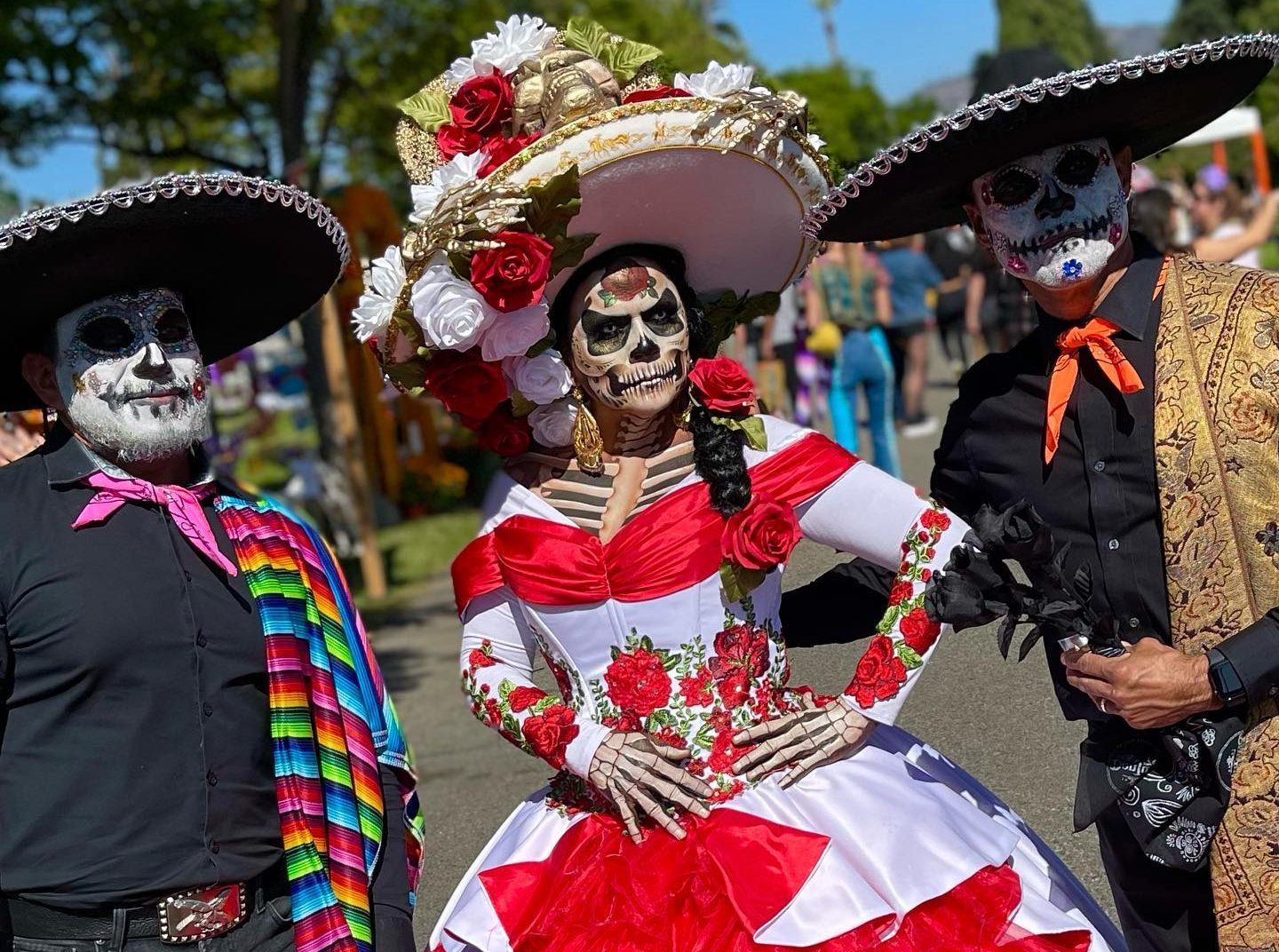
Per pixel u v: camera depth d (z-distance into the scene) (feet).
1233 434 8.11
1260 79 9.00
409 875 9.27
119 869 7.98
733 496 9.05
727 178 9.04
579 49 9.56
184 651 8.28
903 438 35.37
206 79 35.32
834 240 9.83
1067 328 8.84
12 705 8.16
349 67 37.14
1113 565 8.55
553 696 9.19
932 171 8.69
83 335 8.33
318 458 38.81
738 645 9.16
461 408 9.18
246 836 8.34
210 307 9.48
